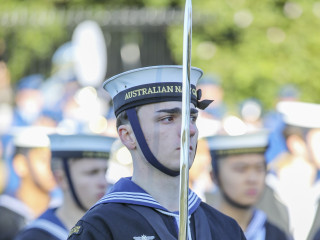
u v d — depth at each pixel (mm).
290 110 19188
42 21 35031
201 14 35594
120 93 9977
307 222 17094
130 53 34906
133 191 9789
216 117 27922
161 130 9688
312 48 36875
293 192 17734
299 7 37219
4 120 29766
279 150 19141
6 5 35281
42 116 29125
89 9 35812
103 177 15258
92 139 15180
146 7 35594
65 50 33375
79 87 30953
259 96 35438
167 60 34969
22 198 18750
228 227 10156
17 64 35219
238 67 35688
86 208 15117
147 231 9531
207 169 19062
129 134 9922
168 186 9781
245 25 36312
